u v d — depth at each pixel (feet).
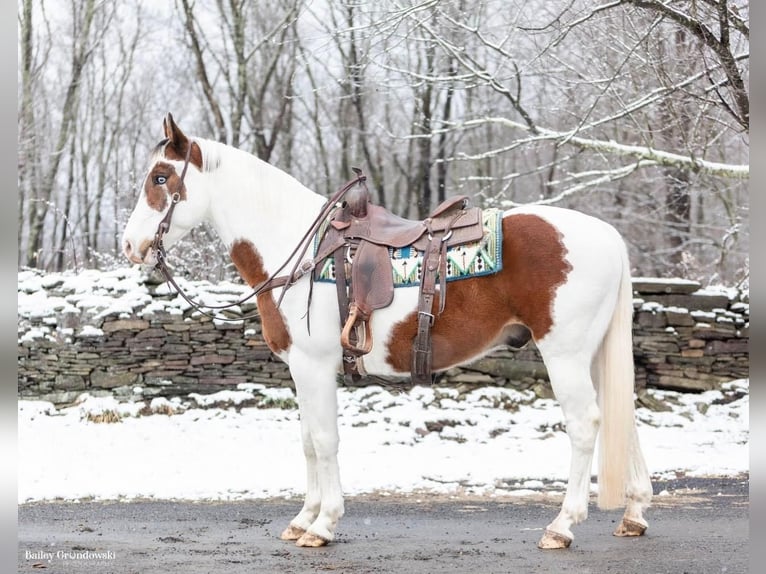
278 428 33.42
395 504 22.63
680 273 60.75
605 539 17.65
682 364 37.29
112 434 32.04
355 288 17.07
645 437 32.65
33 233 72.84
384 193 76.18
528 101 52.85
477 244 16.84
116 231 60.44
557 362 16.62
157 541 18.11
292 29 67.05
